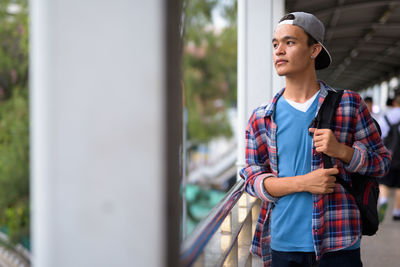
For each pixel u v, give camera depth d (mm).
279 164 1299
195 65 11938
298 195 1234
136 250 527
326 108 1245
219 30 12508
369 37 11242
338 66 16875
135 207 525
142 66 519
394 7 8102
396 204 4508
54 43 512
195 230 1171
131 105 521
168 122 546
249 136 1387
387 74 17312
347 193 1229
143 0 516
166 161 532
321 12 7449
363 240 3689
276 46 1296
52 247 523
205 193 12250
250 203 2303
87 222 523
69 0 511
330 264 1234
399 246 3457
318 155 1233
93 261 525
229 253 1630
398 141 4398
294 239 1245
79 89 516
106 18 515
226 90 12977
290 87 1306
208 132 12680
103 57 517
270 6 3199
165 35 523
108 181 522
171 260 576
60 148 518
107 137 521
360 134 1266
